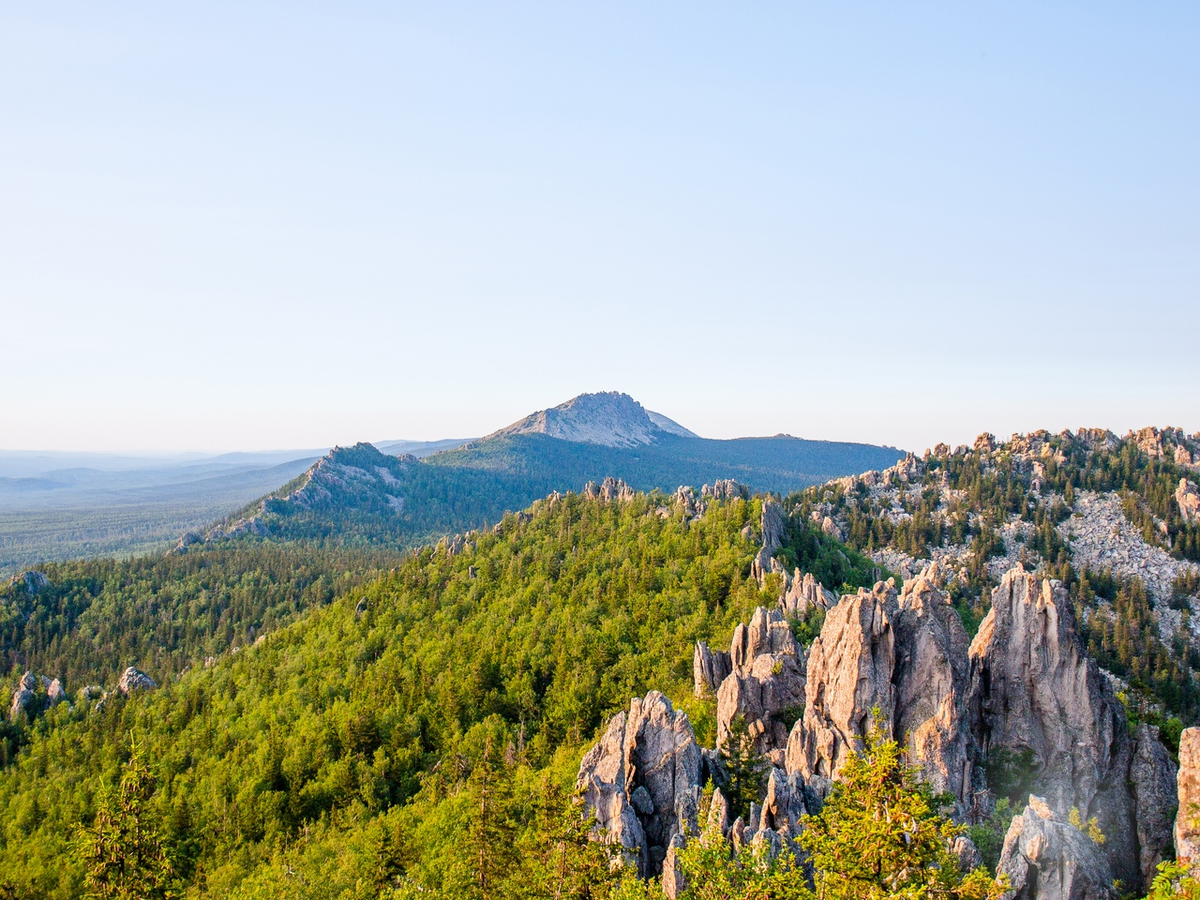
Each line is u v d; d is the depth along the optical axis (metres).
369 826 132.00
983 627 96.75
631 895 71.69
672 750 97.12
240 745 183.12
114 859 74.19
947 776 85.06
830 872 59.28
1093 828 80.38
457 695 179.38
